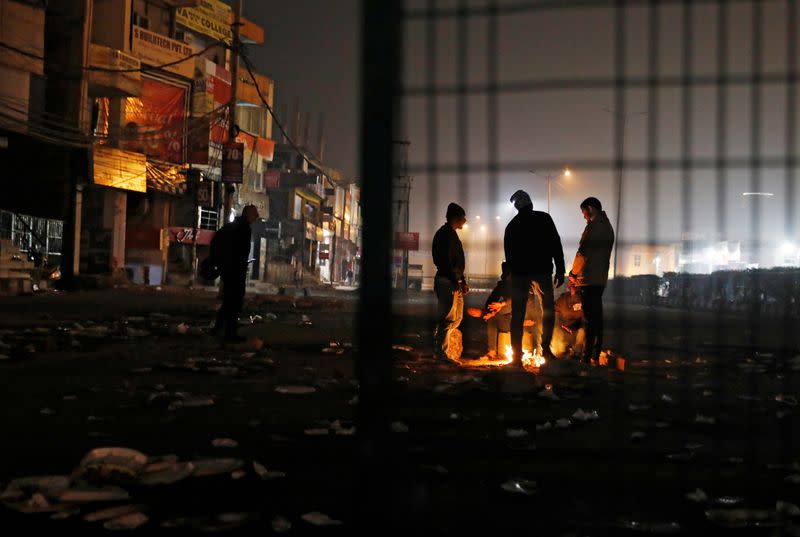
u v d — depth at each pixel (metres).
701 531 3.35
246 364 8.96
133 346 10.54
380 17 2.36
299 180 62.09
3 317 14.65
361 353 2.64
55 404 6.25
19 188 27.08
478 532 3.24
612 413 6.25
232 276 11.33
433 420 5.49
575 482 4.08
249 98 46.16
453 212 9.89
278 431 5.35
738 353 11.41
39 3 25.02
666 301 32.03
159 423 5.58
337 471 4.26
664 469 4.40
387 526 2.85
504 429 5.46
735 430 5.68
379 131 2.38
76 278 27.69
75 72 27.44
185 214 38.28
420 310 21.97
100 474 3.98
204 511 3.56
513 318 9.10
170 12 36.88
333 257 78.06
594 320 9.42
